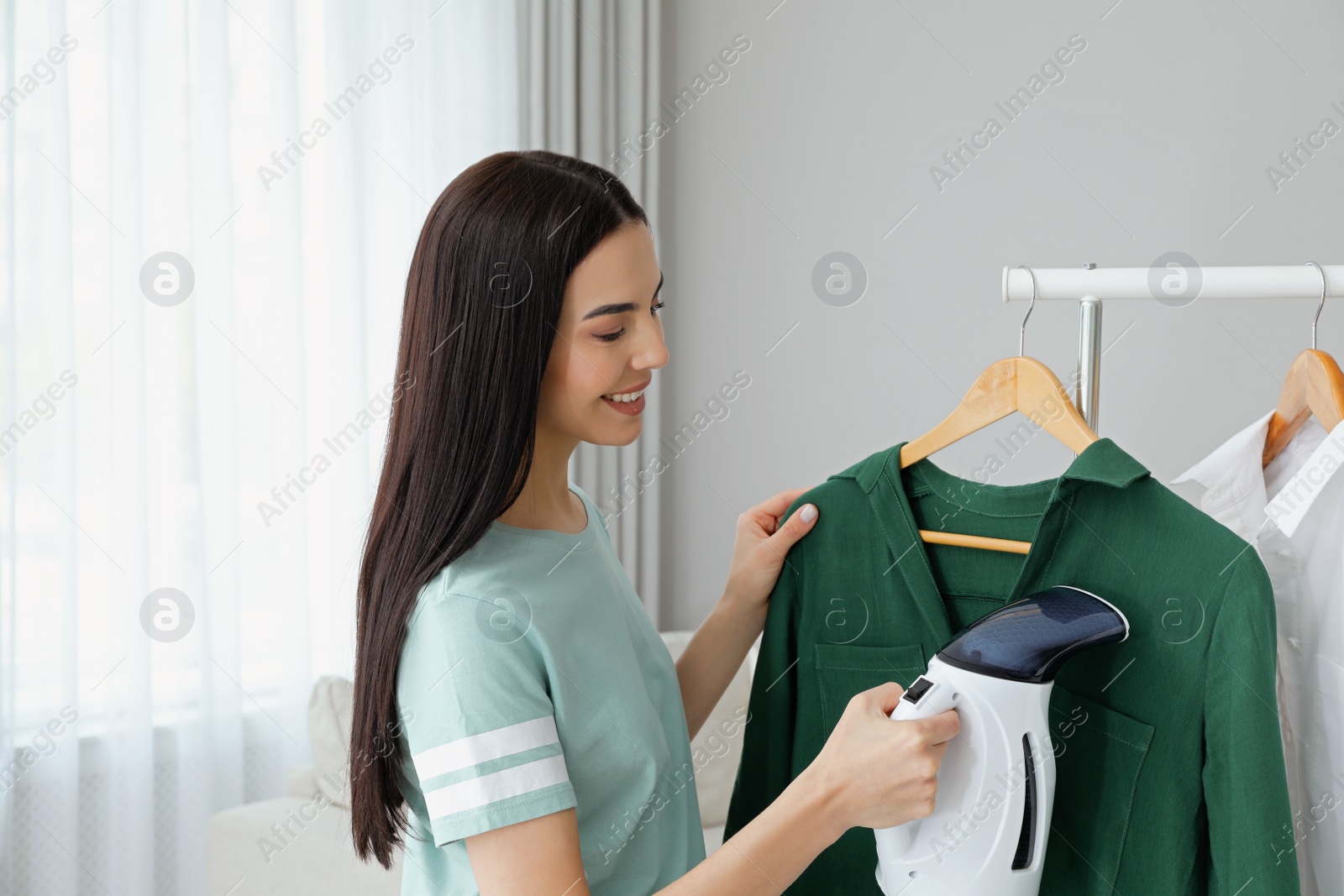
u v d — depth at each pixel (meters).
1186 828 0.78
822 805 0.70
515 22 2.33
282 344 2.04
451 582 0.73
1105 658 0.83
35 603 1.78
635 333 0.78
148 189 1.88
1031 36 2.20
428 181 2.25
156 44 1.89
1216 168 2.05
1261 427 0.94
